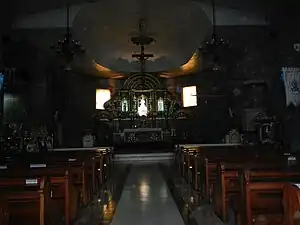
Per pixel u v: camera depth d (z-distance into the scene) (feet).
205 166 21.54
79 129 64.69
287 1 41.22
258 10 45.06
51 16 48.16
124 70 69.87
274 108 47.06
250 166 15.55
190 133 65.51
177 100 69.36
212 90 63.05
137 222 18.83
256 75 50.85
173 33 59.93
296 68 40.40
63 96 61.62
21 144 44.80
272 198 12.40
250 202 12.23
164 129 66.18
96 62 63.67
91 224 18.42
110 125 67.51
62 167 18.03
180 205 22.44
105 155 34.47
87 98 66.80
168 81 71.31
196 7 49.16
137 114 68.23
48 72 56.24
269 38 47.44
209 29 51.13
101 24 55.52
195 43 57.88
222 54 52.75
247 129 53.16
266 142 44.27
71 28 49.21
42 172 16.14
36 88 51.98
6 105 46.44
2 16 43.62
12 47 47.09
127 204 23.12
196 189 25.88
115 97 69.05
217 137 61.87
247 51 50.57
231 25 48.62
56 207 15.66
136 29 58.59
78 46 49.08
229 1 45.70
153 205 22.74
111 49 64.90
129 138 63.87
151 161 51.19
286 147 40.09
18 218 11.89
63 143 60.95
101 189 28.73
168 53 67.26
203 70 63.46
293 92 40.27
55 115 57.88
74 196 18.66
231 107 57.98
